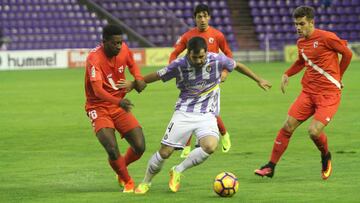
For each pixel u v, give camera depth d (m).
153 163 27.75
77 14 144.12
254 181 30.73
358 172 32.59
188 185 30.00
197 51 26.45
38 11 141.62
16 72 120.31
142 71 116.38
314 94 30.92
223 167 34.81
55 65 131.00
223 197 26.94
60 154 39.81
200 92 27.67
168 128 27.91
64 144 43.62
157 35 143.00
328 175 30.70
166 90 84.38
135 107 64.56
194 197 27.12
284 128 30.89
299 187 28.98
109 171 34.16
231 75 111.69
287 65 129.75
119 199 26.97
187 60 27.25
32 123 54.34
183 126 27.64
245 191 28.22
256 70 115.88
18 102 71.06
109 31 27.64
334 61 30.86
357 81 90.94
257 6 154.50
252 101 68.62
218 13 152.12
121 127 29.12
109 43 27.77
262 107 63.09
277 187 29.06
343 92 75.81
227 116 56.62
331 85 30.70
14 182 31.31
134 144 29.14
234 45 149.12
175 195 27.61
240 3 154.75
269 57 145.88
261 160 36.88
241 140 44.19
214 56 27.45
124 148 42.28
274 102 67.38
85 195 27.95
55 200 26.94
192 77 27.41
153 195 27.72
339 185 29.30
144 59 134.75
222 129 38.88
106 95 27.52
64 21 143.25
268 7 154.88
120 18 144.25
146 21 143.62
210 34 40.84
